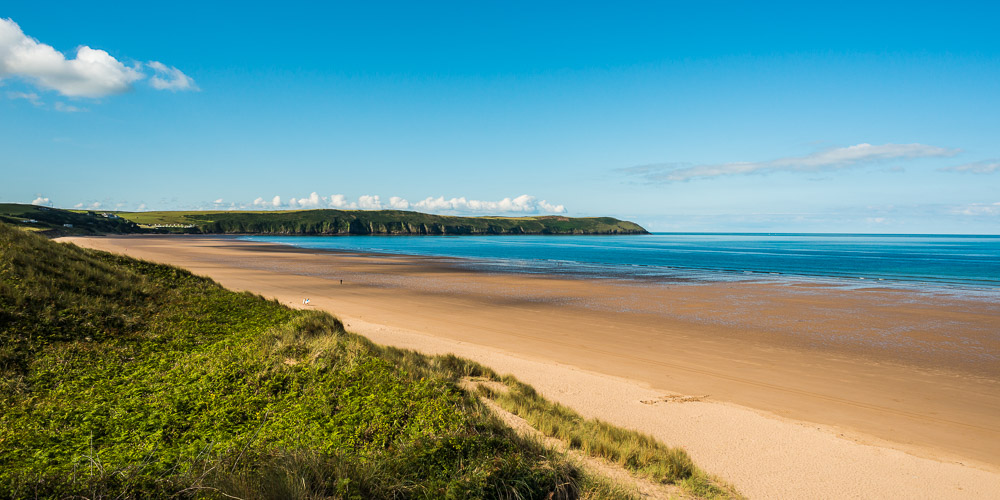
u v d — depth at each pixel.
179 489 5.83
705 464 9.68
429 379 12.04
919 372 17.66
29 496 5.50
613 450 9.38
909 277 54.28
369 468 6.73
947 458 10.61
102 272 21.44
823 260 84.94
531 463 7.39
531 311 30.06
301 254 85.12
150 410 9.12
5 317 13.61
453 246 132.12
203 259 69.69
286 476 6.14
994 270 64.06
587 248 127.38
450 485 6.44
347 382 11.12
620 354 19.86
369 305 31.64
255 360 12.73
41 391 10.17
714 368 17.94
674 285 44.50
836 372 17.56
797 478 9.19
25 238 22.39
